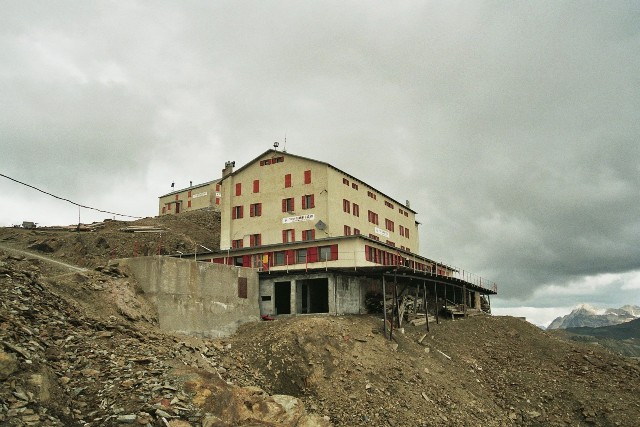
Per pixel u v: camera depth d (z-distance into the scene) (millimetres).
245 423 17406
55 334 18609
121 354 19359
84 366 17359
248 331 32281
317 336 28547
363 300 40688
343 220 49406
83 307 23438
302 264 44625
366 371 27141
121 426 14211
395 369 28375
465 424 25438
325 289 43156
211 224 80125
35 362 15250
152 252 55438
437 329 39469
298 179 49312
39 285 22031
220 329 32219
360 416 23500
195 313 30500
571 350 37281
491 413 28016
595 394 30750
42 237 54438
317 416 21844
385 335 32656
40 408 13672
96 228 64625
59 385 15523
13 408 13047
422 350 33281
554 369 34375
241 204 52406
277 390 25109
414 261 59500
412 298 44250
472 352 36125
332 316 34625
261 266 46250
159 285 28438
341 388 25422
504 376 33062
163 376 17812
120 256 52281
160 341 23734
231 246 51844
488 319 43656
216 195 88500
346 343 29094
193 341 26734
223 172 56000
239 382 24219
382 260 49031
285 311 40812
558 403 30234
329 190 47531
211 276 32500
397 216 63438
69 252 50188
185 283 30234
